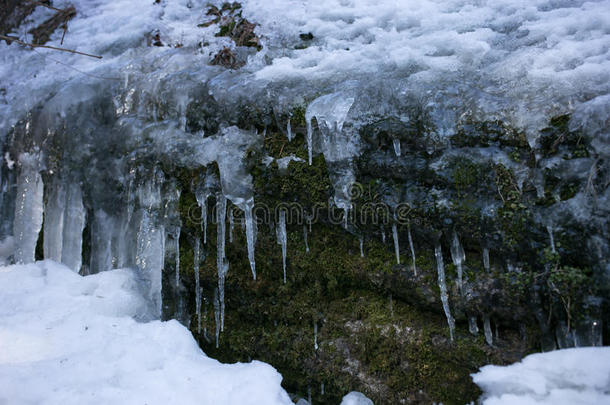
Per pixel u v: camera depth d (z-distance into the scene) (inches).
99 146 138.2
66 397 78.1
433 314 96.9
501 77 98.5
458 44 108.7
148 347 94.1
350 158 102.4
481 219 89.0
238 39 145.0
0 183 155.1
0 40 183.8
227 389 82.7
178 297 125.0
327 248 107.7
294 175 106.8
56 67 163.5
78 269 139.6
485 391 81.0
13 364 86.7
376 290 103.1
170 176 122.3
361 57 115.9
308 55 123.9
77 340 97.9
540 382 75.3
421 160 97.3
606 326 77.7
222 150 113.7
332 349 103.8
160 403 79.0
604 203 79.4
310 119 104.7
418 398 94.3
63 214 142.9
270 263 112.6
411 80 102.4
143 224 127.6
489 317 90.4
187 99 126.0
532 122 87.9
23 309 111.8
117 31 166.7
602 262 77.6
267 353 111.9
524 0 119.6
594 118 82.3
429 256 96.6
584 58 93.9
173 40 153.9
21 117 152.6
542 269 83.4
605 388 71.0
